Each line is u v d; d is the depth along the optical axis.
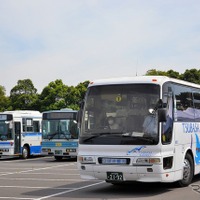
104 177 12.50
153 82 12.65
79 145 12.95
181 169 13.38
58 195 12.63
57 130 27.69
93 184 15.17
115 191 13.24
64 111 27.84
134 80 12.87
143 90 12.64
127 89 12.81
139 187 14.05
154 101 12.43
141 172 12.03
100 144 12.54
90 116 12.98
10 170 21.44
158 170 11.98
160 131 12.16
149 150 12.04
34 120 32.06
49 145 27.75
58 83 64.25
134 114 12.46
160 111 11.95
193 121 14.80
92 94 13.20
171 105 13.10
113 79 13.20
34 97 68.94
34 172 20.14
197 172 14.78
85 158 12.70
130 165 12.12
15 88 74.06
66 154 27.34
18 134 30.30
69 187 14.45
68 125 27.52
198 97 15.62
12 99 73.56
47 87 64.31
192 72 59.19
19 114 30.50
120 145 12.27
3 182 16.16
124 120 12.50
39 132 32.56
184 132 13.81
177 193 12.57
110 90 12.98
